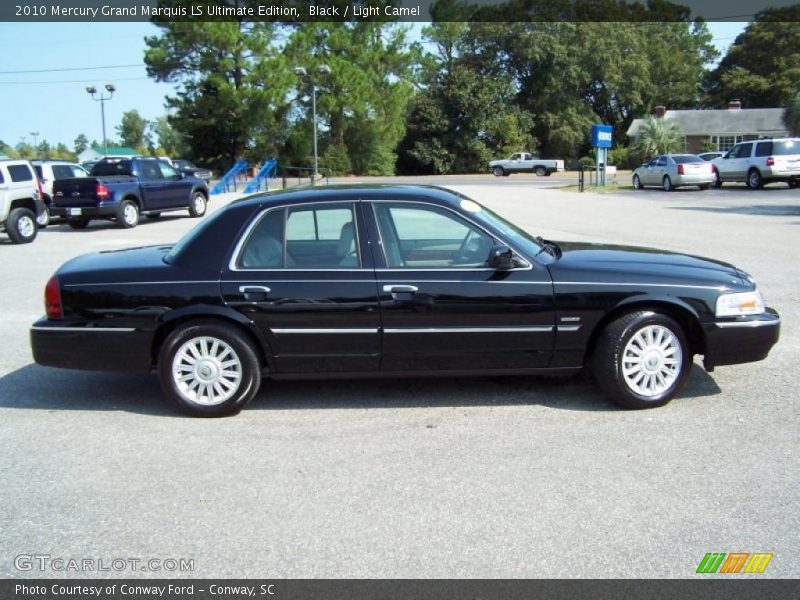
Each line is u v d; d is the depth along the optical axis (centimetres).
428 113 5991
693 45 7600
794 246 1263
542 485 404
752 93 6706
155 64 4800
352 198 530
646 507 378
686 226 1622
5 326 822
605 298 509
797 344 680
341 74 4903
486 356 519
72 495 403
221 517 376
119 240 1623
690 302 512
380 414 521
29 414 535
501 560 333
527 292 510
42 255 1395
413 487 405
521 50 6391
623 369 512
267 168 4166
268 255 521
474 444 463
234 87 4784
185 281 514
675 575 320
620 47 6725
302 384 593
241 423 509
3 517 380
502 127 6075
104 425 511
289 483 413
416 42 5812
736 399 540
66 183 1844
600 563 329
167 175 2108
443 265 520
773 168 2714
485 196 2888
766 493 391
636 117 7038
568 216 1947
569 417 508
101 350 523
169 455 455
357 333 511
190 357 518
